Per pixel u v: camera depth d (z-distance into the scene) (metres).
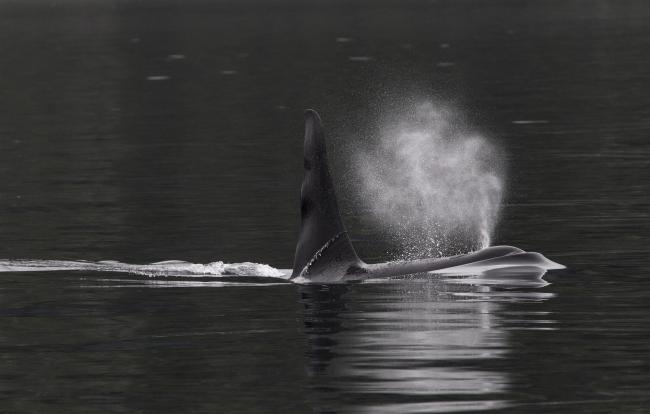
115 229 84.62
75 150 133.12
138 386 45.59
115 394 44.62
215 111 170.88
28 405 43.62
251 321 55.94
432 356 48.62
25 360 49.94
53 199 99.69
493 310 56.50
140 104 184.75
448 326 53.59
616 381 44.66
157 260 73.00
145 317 57.50
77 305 60.53
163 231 83.25
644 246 72.75
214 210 91.69
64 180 110.94
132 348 51.56
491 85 199.62
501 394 43.31
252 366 47.94
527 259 66.44
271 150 128.12
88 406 43.28
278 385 45.09
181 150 130.62
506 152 122.44
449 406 42.06
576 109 159.00
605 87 188.75
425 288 61.50
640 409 41.31
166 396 44.19
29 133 151.00
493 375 45.75
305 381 45.53
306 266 65.38
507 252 67.31
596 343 50.28
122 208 93.88
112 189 104.50
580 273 64.81
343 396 43.44
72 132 151.00
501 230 81.00
